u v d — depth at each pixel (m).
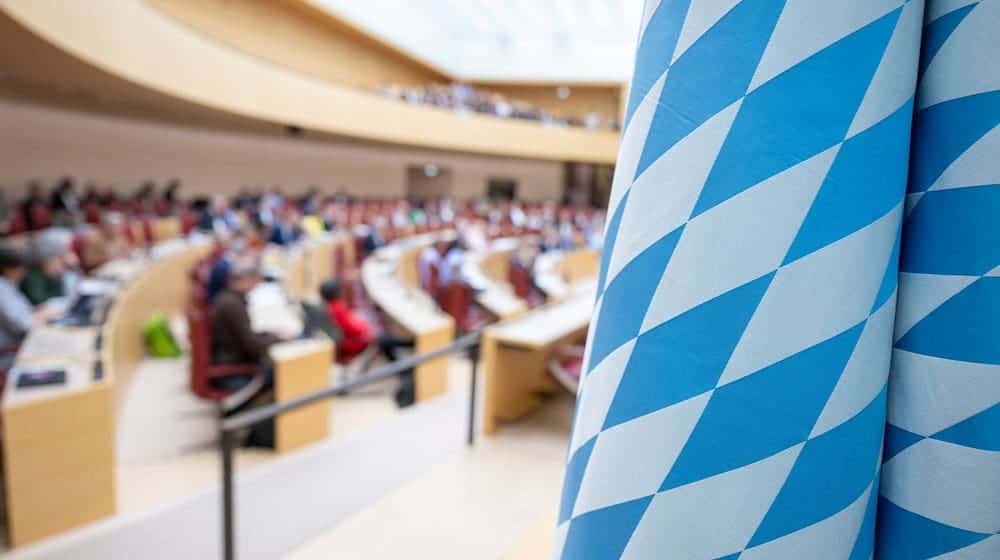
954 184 0.66
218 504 3.35
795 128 0.59
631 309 0.66
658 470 0.64
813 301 0.60
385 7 16.88
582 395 0.74
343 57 16.78
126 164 12.54
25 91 9.84
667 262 0.64
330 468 3.82
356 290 7.09
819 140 0.59
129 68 6.92
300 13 14.91
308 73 15.53
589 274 11.92
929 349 0.67
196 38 8.51
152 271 6.40
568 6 17.97
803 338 0.60
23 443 2.90
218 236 8.27
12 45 5.74
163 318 6.05
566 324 3.95
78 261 6.68
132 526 3.12
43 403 2.94
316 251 8.86
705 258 0.62
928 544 0.69
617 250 0.69
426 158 20.62
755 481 0.61
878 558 0.74
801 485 0.62
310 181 17.20
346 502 3.39
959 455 0.66
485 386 3.69
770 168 0.60
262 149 15.62
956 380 0.66
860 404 0.63
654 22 0.69
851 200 0.60
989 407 0.64
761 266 0.60
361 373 5.56
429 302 6.52
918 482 0.69
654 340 0.64
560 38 19.91
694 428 0.62
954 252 0.65
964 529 0.67
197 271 6.46
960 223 0.65
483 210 18.39
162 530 3.07
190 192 14.02
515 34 20.23
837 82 0.59
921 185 0.68
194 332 4.08
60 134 11.21
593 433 0.70
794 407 0.61
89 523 3.11
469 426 3.50
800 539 0.62
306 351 4.14
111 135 12.15
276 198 13.30
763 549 0.62
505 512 2.84
